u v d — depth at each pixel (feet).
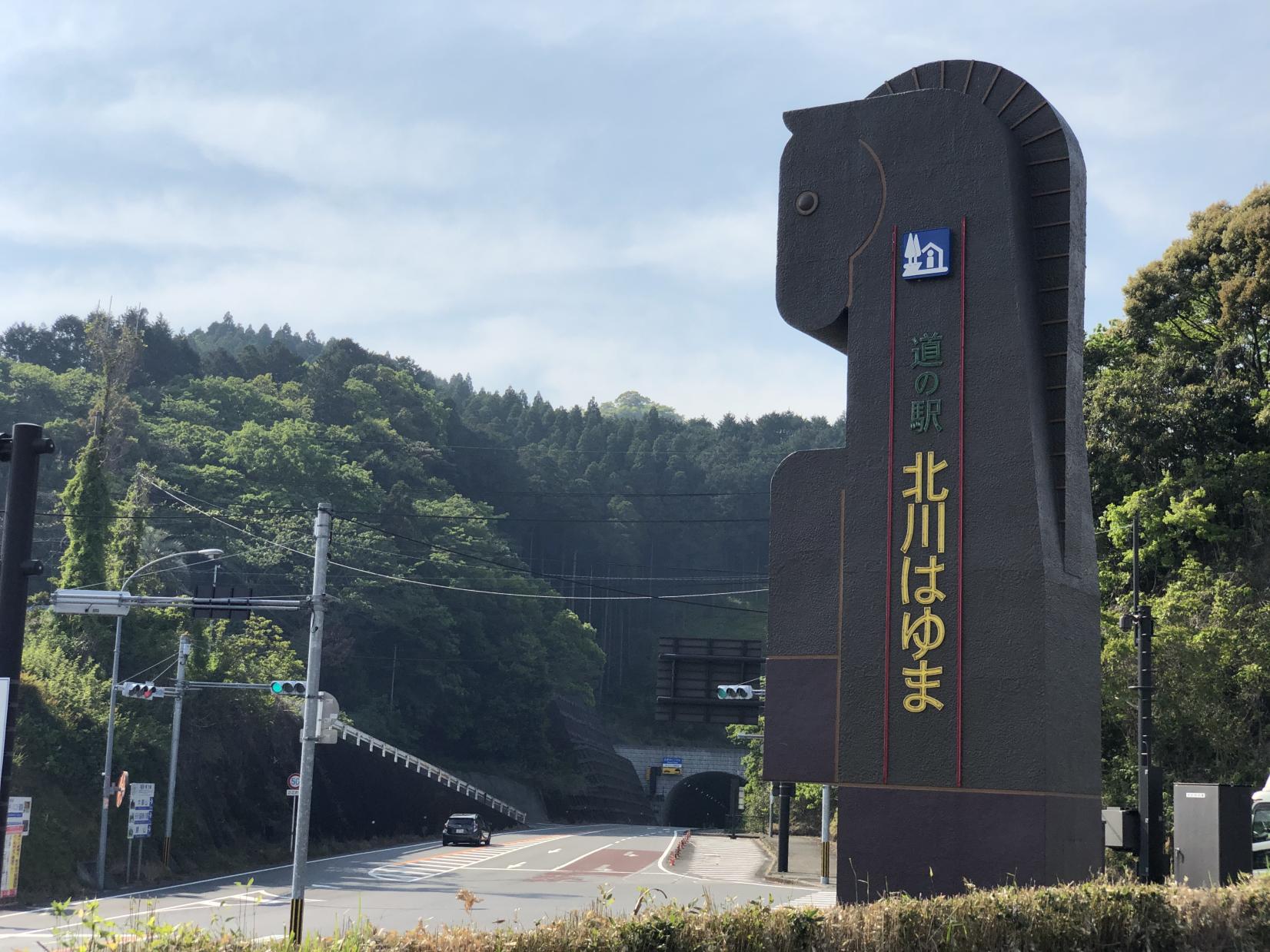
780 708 52.37
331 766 200.95
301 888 68.49
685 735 492.54
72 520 163.02
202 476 304.71
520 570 397.39
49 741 138.31
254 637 208.33
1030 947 40.78
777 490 54.13
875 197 53.52
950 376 51.21
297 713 197.26
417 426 481.87
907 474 51.49
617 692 528.63
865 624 51.49
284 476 324.39
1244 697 122.62
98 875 124.47
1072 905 42.19
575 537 556.92
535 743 354.54
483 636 350.02
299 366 491.31
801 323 54.29
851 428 52.80
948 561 50.31
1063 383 51.08
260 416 396.16
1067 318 51.37
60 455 292.40
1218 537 141.59
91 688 148.97
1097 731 52.19
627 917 37.73
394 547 336.08
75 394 340.18
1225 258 160.04
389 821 218.79
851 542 52.21
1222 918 43.80
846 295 53.52
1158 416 155.43
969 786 48.65
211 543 277.03
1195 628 125.59
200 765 166.09
